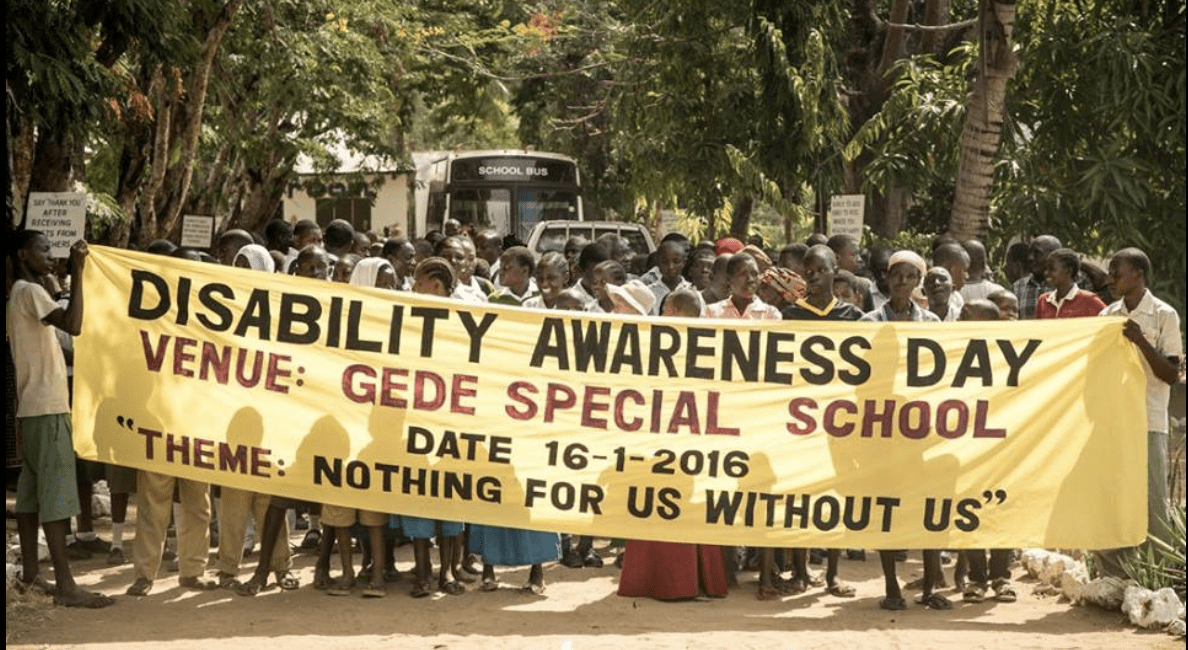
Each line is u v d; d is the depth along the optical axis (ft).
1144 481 27.22
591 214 109.60
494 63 101.81
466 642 25.40
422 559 29.01
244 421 27.68
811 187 65.46
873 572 32.24
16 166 42.06
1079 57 62.18
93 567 31.81
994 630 26.37
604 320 27.71
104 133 48.03
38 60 33.63
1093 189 59.72
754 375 27.63
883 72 68.69
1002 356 27.40
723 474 27.63
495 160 100.37
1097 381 27.27
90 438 27.58
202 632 26.00
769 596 29.09
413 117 126.21
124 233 53.06
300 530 36.96
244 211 86.38
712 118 69.05
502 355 27.71
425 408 27.68
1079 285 36.40
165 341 27.68
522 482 27.71
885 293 38.52
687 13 69.00
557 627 26.63
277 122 77.51
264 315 27.73
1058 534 27.32
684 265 39.86
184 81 57.26
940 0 68.59
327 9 70.33
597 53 97.86
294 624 26.71
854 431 27.58
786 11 62.90
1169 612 26.30
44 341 27.09
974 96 56.13
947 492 27.48
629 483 27.68
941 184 77.97
